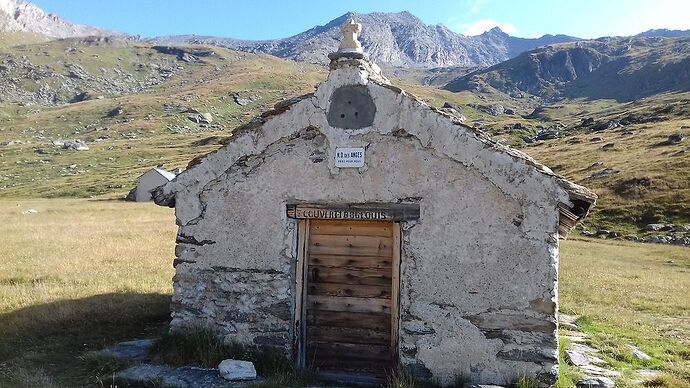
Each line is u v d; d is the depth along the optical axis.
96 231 29.58
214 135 142.50
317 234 9.09
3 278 16.16
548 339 7.89
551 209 7.91
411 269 8.42
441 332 8.28
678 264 28.14
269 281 9.03
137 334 10.86
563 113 179.25
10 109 188.75
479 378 8.11
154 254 21.52
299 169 8.93
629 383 8.39
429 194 8.39
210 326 9.24
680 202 44.47
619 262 28.20
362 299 8.91
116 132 154.50
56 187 83.50
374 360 8.83
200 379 8.16
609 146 72.06
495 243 8.12
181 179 9.33
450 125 8.24
